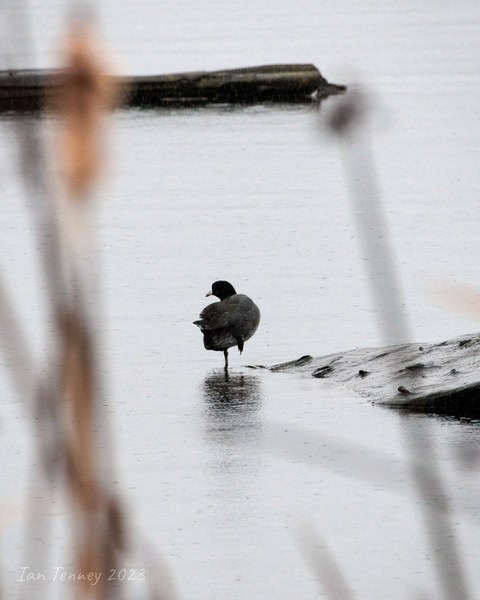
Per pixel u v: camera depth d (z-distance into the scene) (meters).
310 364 14.09
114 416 12.07
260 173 28.02
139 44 52.25
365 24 60.16
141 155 30.62
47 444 9.39
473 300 17.02
